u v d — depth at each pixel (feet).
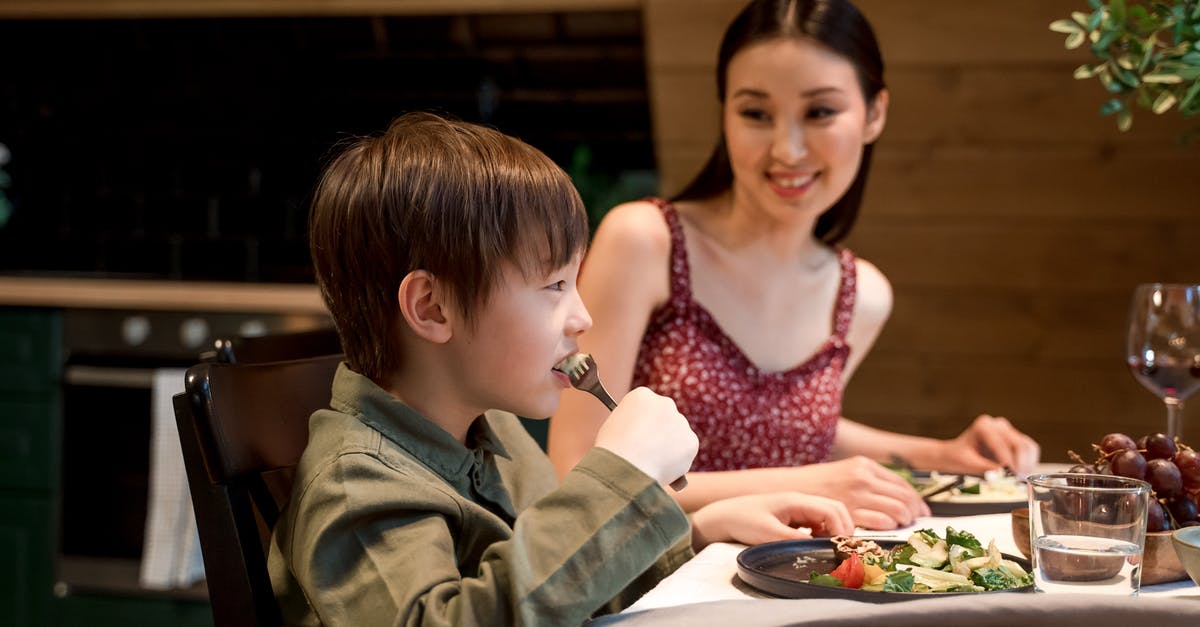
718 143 5.72
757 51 5.14
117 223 12.68
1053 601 2.54
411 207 3.06
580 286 5.59
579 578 2.62
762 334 5.64
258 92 12.10
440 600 2.61
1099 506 2.79
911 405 10.41
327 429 3.05
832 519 3.85
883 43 8.39
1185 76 4.00
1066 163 8.76
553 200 3.15
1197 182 8.61
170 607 10.02
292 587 3.14
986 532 3.99
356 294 3.17
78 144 12.67
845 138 5.20
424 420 3.11
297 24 11.46
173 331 10.17
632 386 5.65
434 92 11.64
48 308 10.42
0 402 10.44
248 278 12.38
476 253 3.03
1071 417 10.05
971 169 9.00
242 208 12.38
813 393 5.63
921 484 4.75
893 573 3.01
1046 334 9.75
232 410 3.23
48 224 12.81
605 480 2.74
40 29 12.18
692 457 2.91
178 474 9.87
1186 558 2.84
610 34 10.77
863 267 6.07
